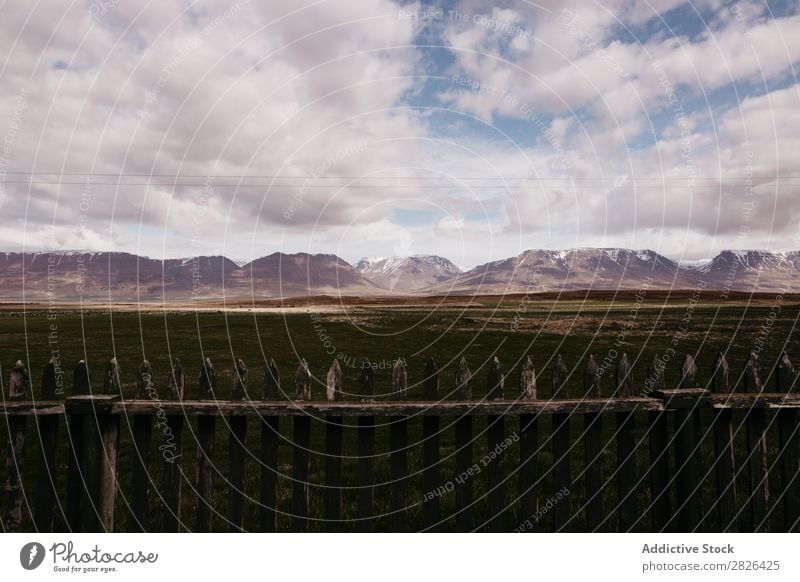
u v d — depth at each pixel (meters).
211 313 59.44
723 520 4.26
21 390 3.97
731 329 33.94
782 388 4.27
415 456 8.23
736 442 8.66
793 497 4.25
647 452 8.12
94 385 15.88
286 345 28.31
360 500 4.20
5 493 4.01
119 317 50.31
